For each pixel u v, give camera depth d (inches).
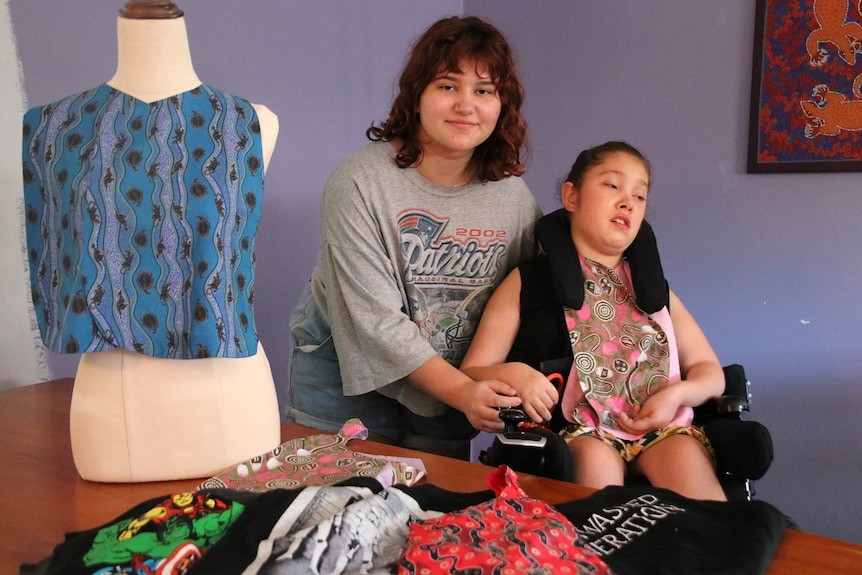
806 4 71.9
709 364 50.3
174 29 33.3
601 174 50.3
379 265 45.3
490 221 49.4
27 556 26.9
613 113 84.9
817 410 76.1
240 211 33.3
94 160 31.5
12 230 49.2
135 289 31.5
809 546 27.3
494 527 25.5
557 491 33.0
